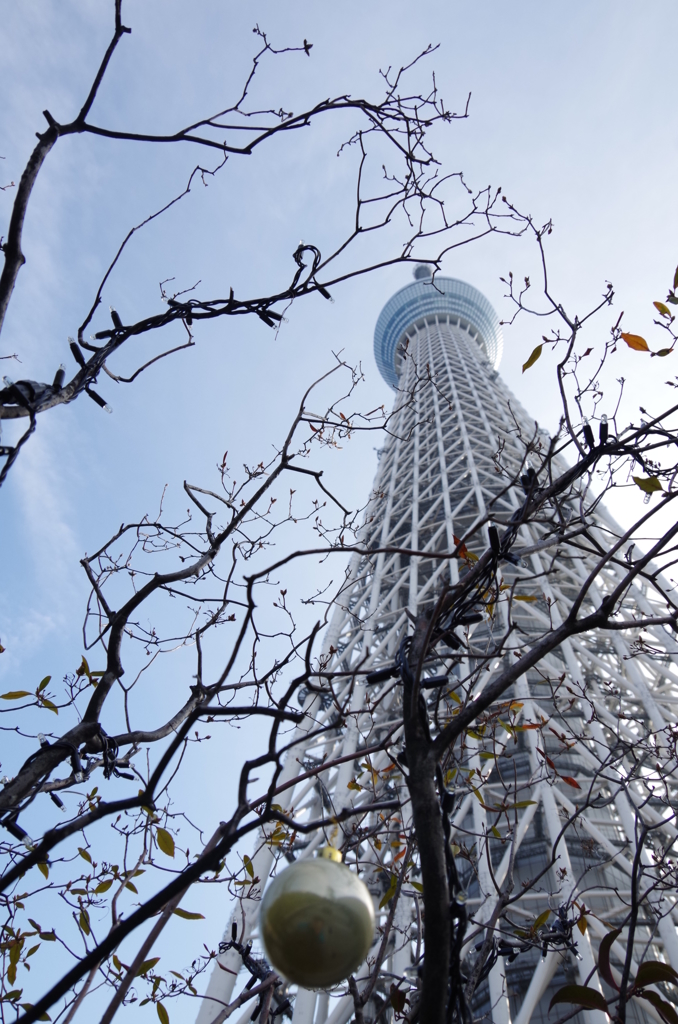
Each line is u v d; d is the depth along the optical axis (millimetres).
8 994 7430
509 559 6223
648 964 5258
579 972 25625
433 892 4430
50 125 5938
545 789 29156
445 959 4340
